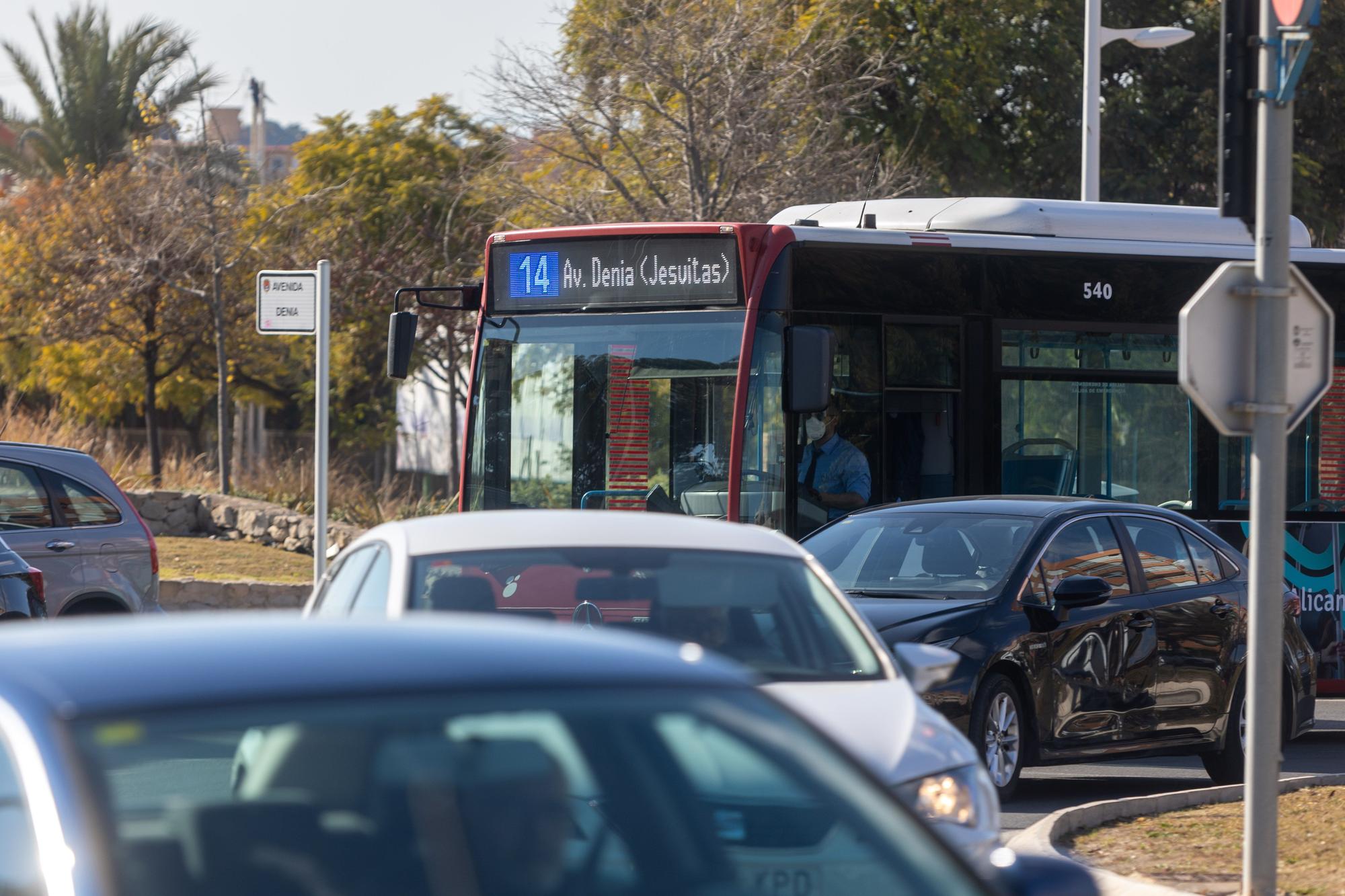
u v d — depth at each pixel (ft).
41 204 403.95
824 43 299.38
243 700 33.60
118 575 162.30
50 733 32.22
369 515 287.28
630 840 34.12
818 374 139.74
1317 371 80.23
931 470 154.61
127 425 537.24
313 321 152.15
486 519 80.84
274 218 361.10
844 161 301.02
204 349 412.36
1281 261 79.97
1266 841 79.56
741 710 36.29
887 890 33.65
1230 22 81.46
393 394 483.92
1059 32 374.84
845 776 35.78
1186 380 79.46
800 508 146.51
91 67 532.32
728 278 148.15
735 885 34.58
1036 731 112.16
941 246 156.04
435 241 400.26
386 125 412.98
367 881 31.71
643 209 287.07
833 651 74.49
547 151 293.64
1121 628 118.42
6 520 157.17
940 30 358.23
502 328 156.15
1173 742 122.21
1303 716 134.92
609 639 39.09
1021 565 114.73
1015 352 158.92
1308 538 170.81
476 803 32.96
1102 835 99.25
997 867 46.98
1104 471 161.68
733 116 280.92
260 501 283.38
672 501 148.77
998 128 380.58
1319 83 390.63
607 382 151.53
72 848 30.48
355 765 32.81
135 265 356.79
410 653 36.22
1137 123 385.70
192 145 363.35
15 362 465.88
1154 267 164.96
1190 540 128.26
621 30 285.23
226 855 31.50
